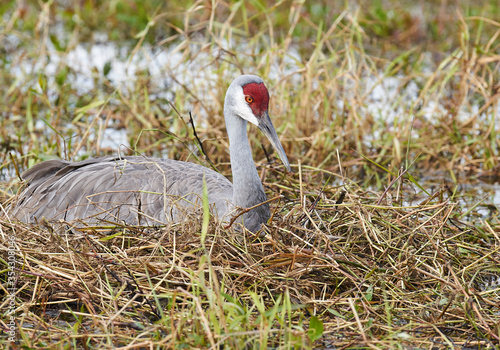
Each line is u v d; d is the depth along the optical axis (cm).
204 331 784
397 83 2031
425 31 2536
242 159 1014
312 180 1334
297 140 1488
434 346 817
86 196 1060
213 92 1681
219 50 1564
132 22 2561
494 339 824
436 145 1567
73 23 2583
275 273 906
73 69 2047
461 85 1658
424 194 1342
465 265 993
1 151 1528
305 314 883
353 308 817
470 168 1515
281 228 939
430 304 884
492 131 1536
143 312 875
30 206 1125
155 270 898
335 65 2117
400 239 1004
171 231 963
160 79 2019
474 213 1245
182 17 2588
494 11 2533
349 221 1041
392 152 1507
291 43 2431
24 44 2339
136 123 1628
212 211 1016
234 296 865
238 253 919
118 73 2089
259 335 770
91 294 880
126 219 1069
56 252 948
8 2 2680
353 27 1919
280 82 1560
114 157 1159
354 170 1502
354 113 1560
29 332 829
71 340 813
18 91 1819
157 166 1060
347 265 933
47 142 1568
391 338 809
